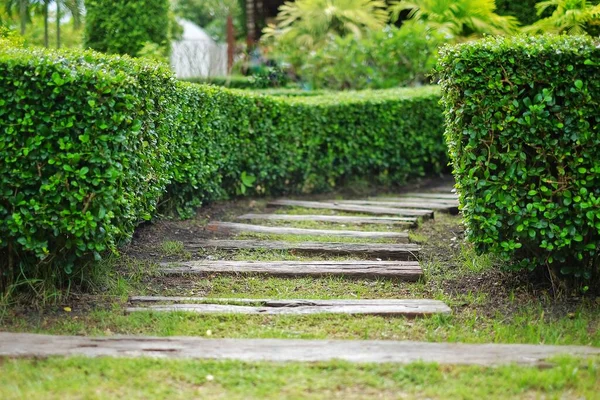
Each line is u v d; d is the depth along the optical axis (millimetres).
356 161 9688
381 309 4918
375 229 7367
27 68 4707
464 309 5074
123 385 3582
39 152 4738
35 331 4461
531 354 4008
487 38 5344
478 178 5250
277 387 3562
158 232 6785
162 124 6285
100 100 4797
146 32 10922
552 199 5129
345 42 13227
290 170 9102
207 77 14031
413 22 13219
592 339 4410
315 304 5055
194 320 4727
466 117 5227
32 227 4750
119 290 5250
